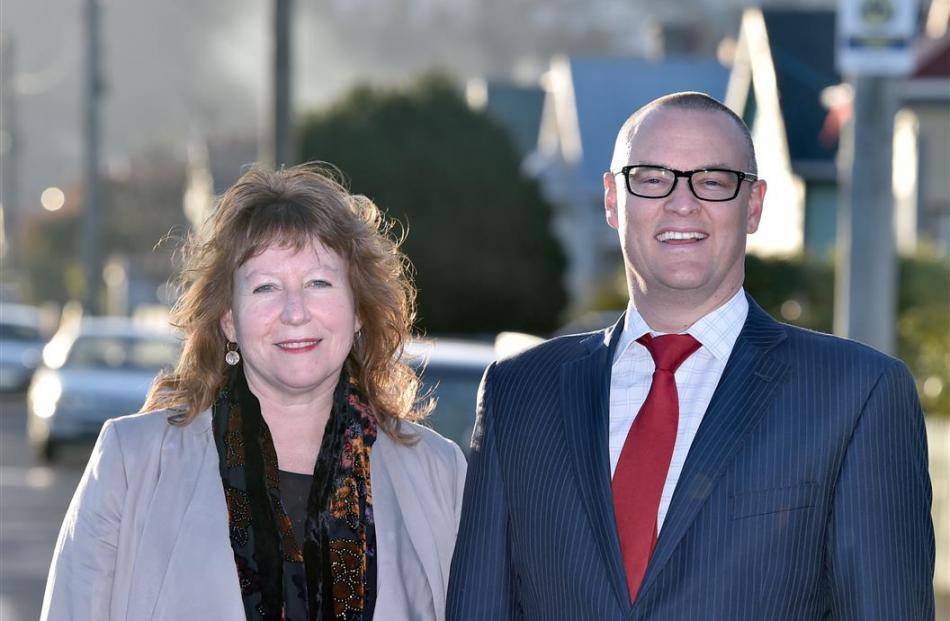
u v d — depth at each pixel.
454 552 5.13
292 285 4.92
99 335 20.72
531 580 4.93
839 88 31.70
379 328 5.17
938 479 11.99
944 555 11.81
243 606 4.76
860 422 4.65
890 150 10.56
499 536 5.04
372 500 5.04
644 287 4.89
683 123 4.84
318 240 4.97
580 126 54.41
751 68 38.22
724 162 4.82
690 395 4.83
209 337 5.04
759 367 4.78
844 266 10.73
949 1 30.27
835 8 37.41
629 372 4.94
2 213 88.25
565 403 4.97
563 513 4.84
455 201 43.34
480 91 69.44
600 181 52.91
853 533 4.59
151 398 5.11
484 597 5.01
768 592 4.58
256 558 4.80
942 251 24.58
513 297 43.53
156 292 65.06
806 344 4.80
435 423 9.16
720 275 4.83
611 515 4.74
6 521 15.88
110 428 4.94
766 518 4.61
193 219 78.06
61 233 77.94
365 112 44.22
